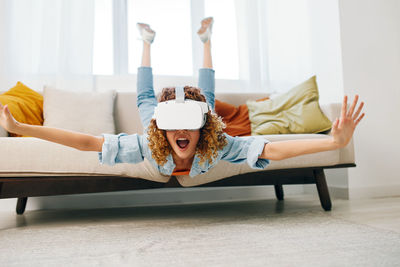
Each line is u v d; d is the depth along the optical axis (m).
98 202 2.19
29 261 0.91
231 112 2.13
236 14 2.72
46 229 1.37
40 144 1.37
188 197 2.34
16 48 2.22
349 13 2.34
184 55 2.71
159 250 0.99
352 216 1.52
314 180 1.82
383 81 2.38
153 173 1.40
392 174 2.33
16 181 1.37
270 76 2.74
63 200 2.13
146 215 1.74
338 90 2.33
